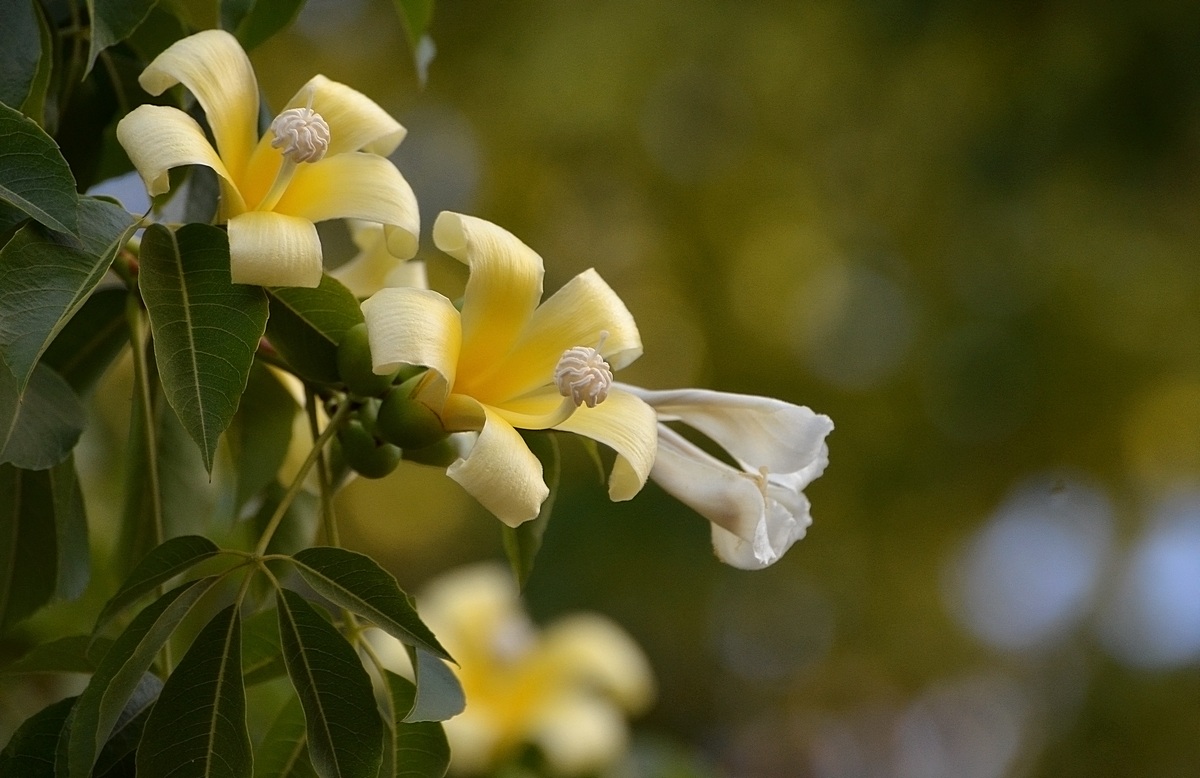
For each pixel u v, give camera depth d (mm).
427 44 2801
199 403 1743
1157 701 10367
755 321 10938
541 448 2252
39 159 1754
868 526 10336
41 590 2344
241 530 2963
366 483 10617
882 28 9109
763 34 9914
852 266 10797
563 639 5023
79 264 1760
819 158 10477
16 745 1916
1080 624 10883
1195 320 9914
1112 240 9484
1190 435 10320
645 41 9992
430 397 1970
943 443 10047
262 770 2148
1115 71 8555
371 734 1841
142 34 2436
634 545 9039
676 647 10062
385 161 1997
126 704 1992
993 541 10625
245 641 2137
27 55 2020
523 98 10180
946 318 10047
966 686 11820
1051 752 10625
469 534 10719
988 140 8953
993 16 8891
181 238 1858
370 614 1791
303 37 9992
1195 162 8781
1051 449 10086
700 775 5117
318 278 1808
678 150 10562
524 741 4785
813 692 11328
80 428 2115
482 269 1907
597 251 10898
